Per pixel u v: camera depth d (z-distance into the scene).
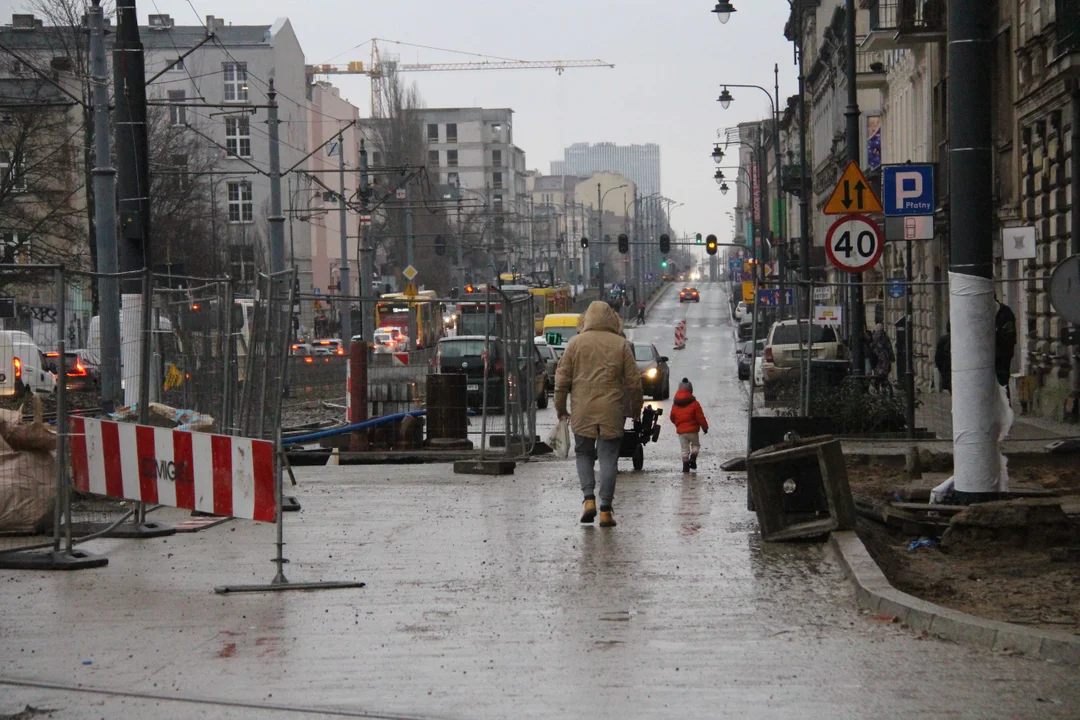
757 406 56.19
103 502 19.97
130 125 31.34
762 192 117.75
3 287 36.31
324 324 99.50
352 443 34.22
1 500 18.84
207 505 16.48
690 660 11.48
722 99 96.06
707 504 22.48
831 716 9.68
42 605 14.33
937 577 15.42
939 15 57.91
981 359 19.28
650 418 30.20
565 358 19.91
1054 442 27.31
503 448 33.69
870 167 85.81
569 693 10.47
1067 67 37.19
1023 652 11.47
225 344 22.48
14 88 81.62
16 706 10.31
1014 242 28.19
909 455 25.38
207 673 11.28
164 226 85.88
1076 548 16.52
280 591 15.04
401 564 16.69
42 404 21.91
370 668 11.38
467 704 10.20
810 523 17.61
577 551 17.45
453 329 90.44
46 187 71.75
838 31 103.00
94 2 34.94
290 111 152.88
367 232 84.50
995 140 50.00
